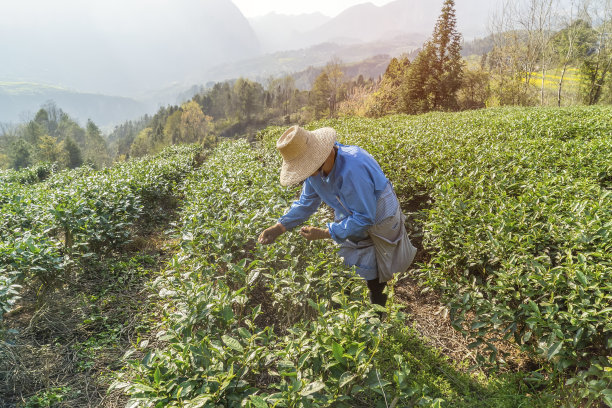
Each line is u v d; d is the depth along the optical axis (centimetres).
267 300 363
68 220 470
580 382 214
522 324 272
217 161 1027
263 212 431
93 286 428
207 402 185
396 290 417
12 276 354
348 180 266
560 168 575
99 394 267
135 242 571
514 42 4447
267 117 14975
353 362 206
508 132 976
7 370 281
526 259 291
